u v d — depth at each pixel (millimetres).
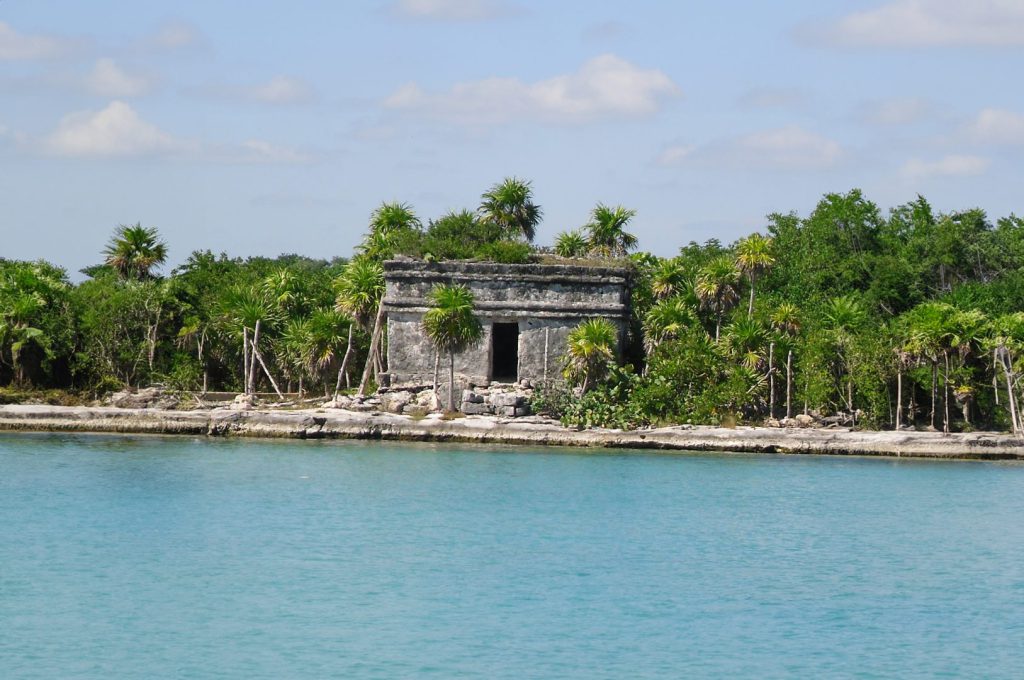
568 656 38438
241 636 39719
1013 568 50469
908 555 52531
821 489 67250
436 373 81500
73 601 43312
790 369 82438
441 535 54469
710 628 41594
